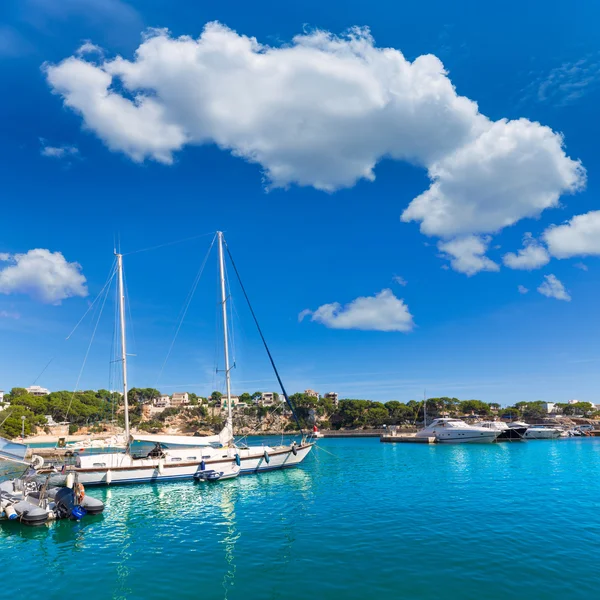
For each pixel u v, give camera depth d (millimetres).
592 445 85750
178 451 41406
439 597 15484
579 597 15367
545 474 43781
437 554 19703
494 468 49062
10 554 20891
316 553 20156
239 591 16312
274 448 46188
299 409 186375
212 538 22938
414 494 33625
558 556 19297
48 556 20547
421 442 95188
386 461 58688
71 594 16438
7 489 31094
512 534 22562
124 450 41312
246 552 20547
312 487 37531
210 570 18438
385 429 166625
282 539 22453
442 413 183875
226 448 43188
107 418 152875
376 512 27844
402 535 22656
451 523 24812
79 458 38281
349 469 49750
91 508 27812
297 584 16781
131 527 25312
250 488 37375
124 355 42750
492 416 182000
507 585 16391
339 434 157125
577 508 28219
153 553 20719
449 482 39219
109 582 17422
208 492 35688
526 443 92000
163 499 33031
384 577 17281
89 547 21781
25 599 16109
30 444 110000
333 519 26266
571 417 178125
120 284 43938
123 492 35875
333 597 15633
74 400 155875
